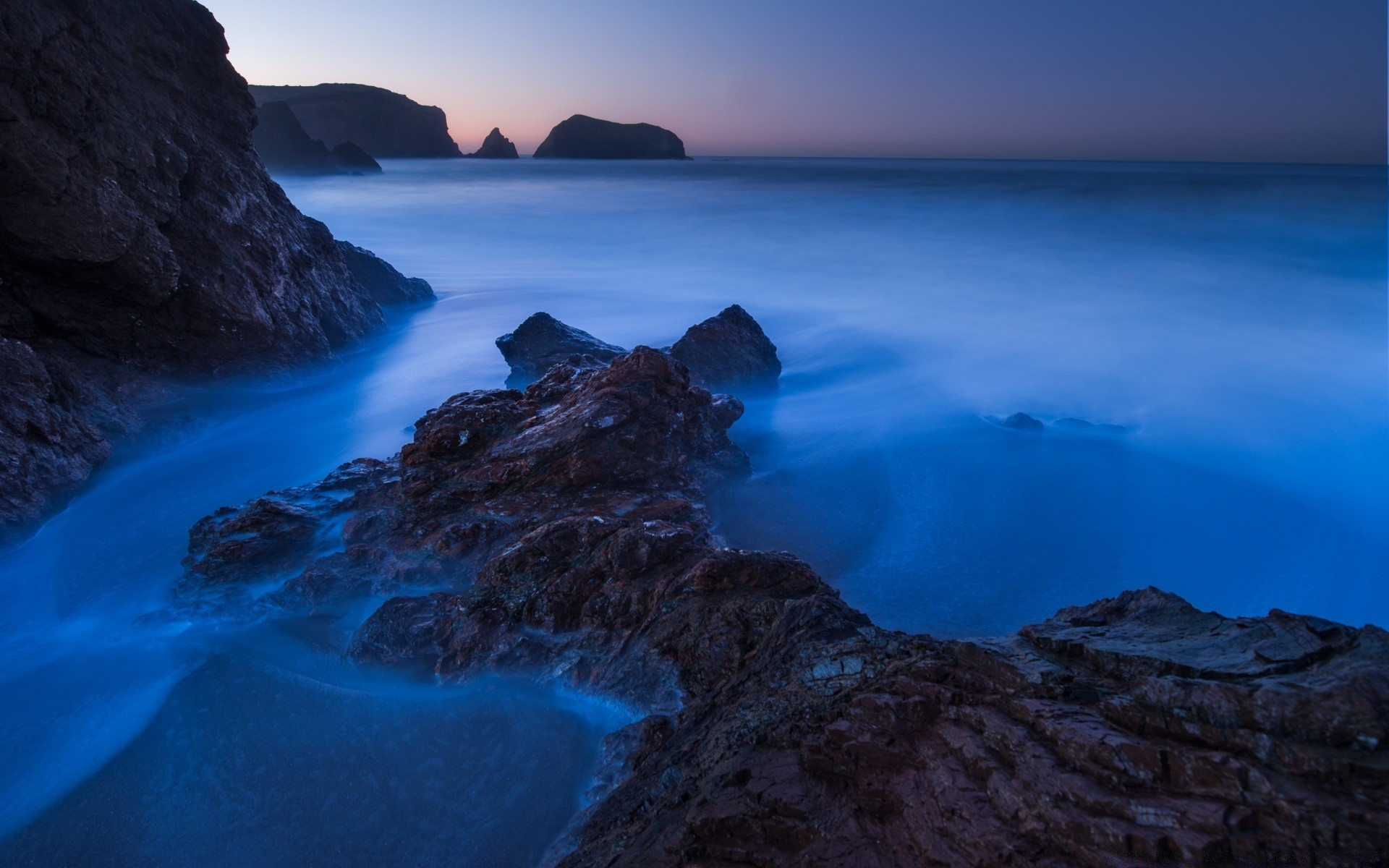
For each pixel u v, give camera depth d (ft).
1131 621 17.22
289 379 68.03
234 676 28.07
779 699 18.65
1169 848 10.61
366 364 78.07
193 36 66.74
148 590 37.73
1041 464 53.83
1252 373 79.15
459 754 23.73
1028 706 13.88
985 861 11.73
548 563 30.60
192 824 21.95
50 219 50.06
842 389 71.67
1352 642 13.23
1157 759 11.62
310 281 76.23
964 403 67.97
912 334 94.17
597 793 21.44
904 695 16.03
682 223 205.67
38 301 52.65
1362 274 128.06
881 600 37.93
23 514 40.68
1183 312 106.01
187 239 59.88
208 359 61.77
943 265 143.64
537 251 163.63
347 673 28.35
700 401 46.21
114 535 43.19
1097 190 283.38
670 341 91.91
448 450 40.63
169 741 25.08
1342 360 83.25
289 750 24.32
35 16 50.65
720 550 29.94
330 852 20.62
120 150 54.85
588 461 38.27
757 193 304.09
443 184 411.95
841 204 249.75
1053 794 11.96
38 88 50.03
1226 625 15.52
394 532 36.63
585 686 26.12
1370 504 50.24
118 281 54.39
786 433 58.90
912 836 12.96
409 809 21.83
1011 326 98.68
